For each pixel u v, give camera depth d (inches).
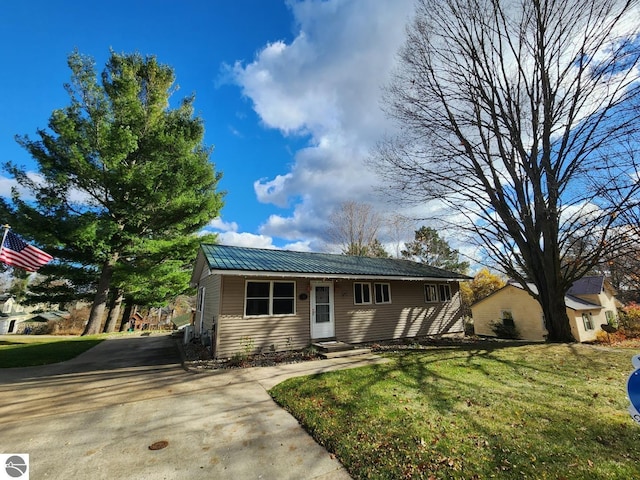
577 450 124.5
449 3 435.5
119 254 674.2
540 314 812.6
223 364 312.3
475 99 447.2
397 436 140.3
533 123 423.2
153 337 640.4
